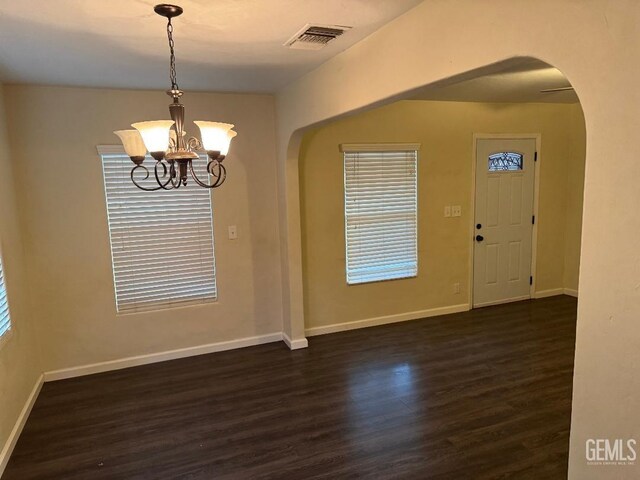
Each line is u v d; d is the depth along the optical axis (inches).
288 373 150.3
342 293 187.2
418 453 105.0
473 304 212.5
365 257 189.3
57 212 144.6
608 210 50.8
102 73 125.3
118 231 153.4
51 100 140.3
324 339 180.1
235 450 108.7
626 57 47.8
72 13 81.0
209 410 128.0
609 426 53.2
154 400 134.8
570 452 58.5
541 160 216.5
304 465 101.9
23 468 104.2
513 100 196.7
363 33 97.0
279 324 180.2
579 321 55.3
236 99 163.0
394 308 197.0
